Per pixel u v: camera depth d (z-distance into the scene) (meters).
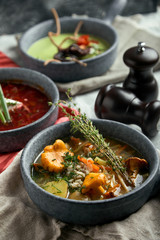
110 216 0.47
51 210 0.47
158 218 0.49
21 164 0.49
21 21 0.92
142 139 0.52
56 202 0.45
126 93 0.60
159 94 0.69
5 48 0.85
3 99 0.59
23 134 0.55
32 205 0.51
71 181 0.49
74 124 0.52
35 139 0.52
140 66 0.60
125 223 0.48
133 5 0.95
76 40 0.79
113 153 0.51
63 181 0.49
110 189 0.48
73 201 0.45
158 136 0.61
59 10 0.93
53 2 0.91
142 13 0.97
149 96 0.63
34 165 0.51
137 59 0.60
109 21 0.83
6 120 0.60
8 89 0.66
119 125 0.54
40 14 0.92
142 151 0.52
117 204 0.45
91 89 0.72
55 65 0.69
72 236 0.48
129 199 0.45
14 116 0.61
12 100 0.62
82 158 0.51
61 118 0.61
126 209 0.47
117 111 0.59
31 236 0.48
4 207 0.50
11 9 0.89
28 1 0.89
